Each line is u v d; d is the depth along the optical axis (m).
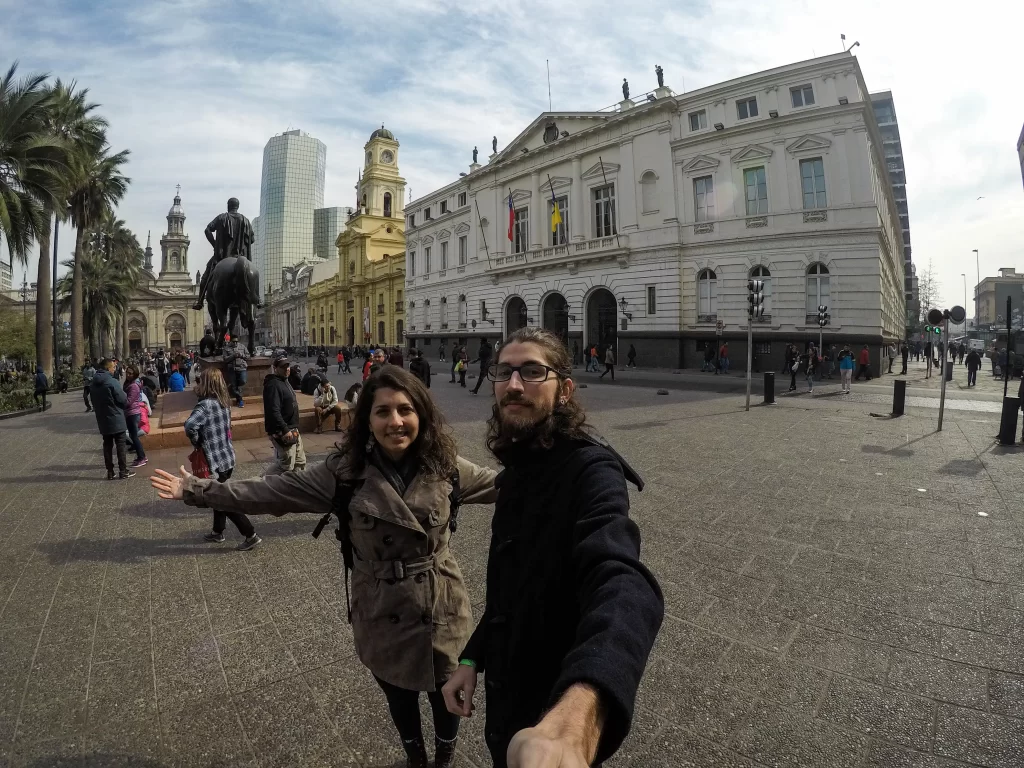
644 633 1.08
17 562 4.82
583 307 33.81
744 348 26.91
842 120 24.52
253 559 4.84
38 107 17.59
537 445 1.51
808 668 3.13
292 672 3.21
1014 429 9.16
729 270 27.45
